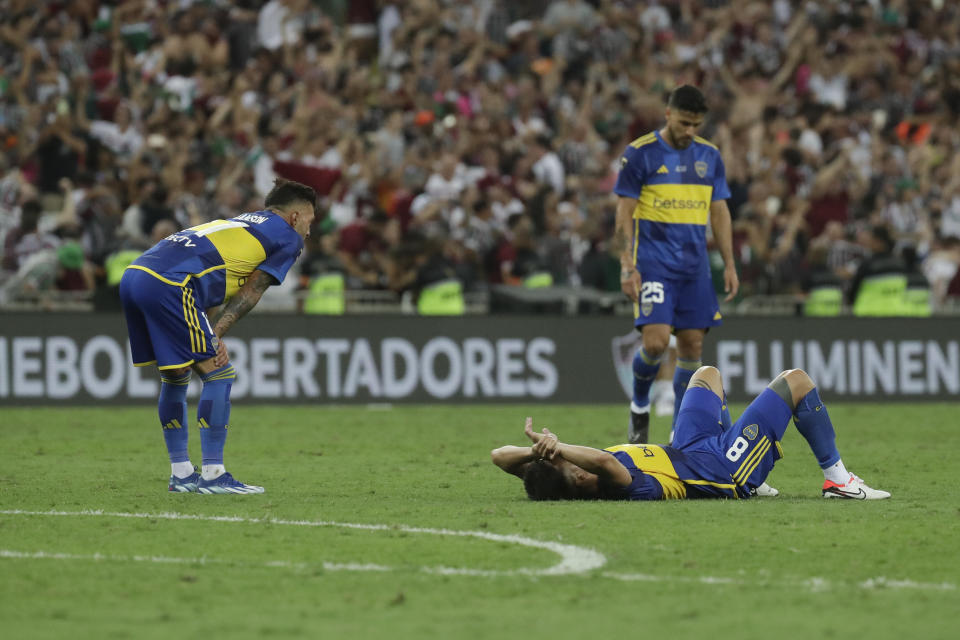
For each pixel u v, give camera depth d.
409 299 58.91
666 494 26.56
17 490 29.23
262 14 79.38
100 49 73.38
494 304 58.62
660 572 19.56
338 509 25.98
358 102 74.88
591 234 61.44
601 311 59.88
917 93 87.50
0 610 17.20
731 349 58.97
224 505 26.69
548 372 58.03
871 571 19.69
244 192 63.25
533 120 76.88
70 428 45.31
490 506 26.16
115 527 23.73
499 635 15.85
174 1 78.69
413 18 80.25
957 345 61.34
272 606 17.42
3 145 66.62
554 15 83.94
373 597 17.95
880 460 36.75
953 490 29.72
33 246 55.81
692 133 34.94
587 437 42.88
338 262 58.84
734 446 26.78
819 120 80.00
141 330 28.62
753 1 88.56
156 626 16.34
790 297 61.44
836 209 71.50
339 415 51.41
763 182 70.75
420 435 43.62
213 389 28.70
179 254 28.11
